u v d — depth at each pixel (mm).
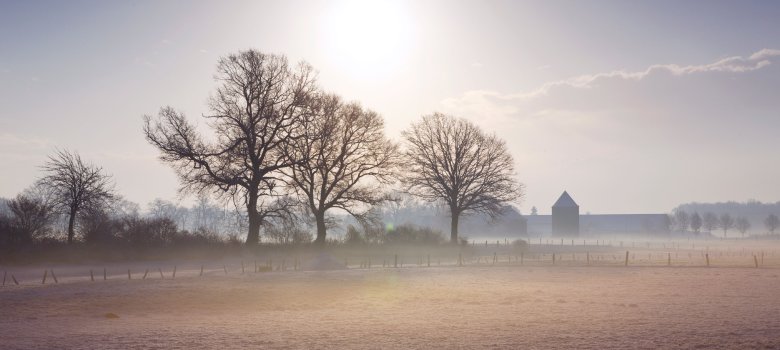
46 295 32094
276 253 62562
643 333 19234
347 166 65938
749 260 67438
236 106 59688
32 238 55562
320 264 52250
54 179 61062
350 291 34594
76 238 59438
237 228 67000
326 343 18031
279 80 60438
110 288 35062
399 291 34625
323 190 65500
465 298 31172
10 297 31344
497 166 84375
